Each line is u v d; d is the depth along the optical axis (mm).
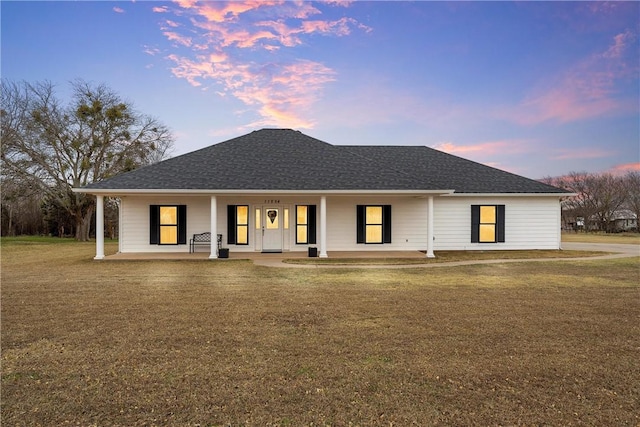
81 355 4719
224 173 15047
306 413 3330
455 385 3914
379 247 16953
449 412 3361
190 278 10414
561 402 3561
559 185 45875
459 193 16766
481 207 17281
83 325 5996
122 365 4406
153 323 6117
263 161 16203
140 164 30547
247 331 5715
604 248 18953
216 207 15680
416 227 17078
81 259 14828
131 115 30250
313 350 4922
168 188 13742
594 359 4648
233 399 3584
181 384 3904
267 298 7957
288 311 6895
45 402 3516
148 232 16312
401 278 10445
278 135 18781
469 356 4727
